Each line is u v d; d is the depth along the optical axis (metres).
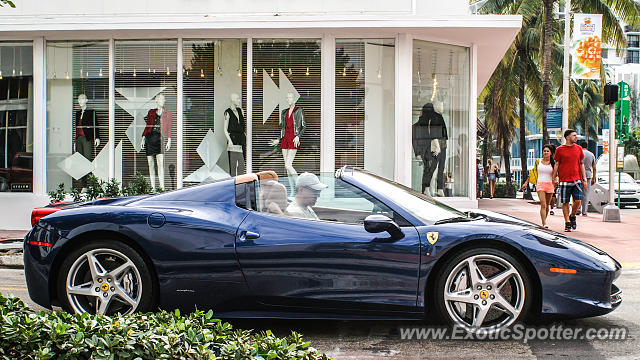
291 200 4.43
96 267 4.31
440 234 4.16
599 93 48.25
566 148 10.84
